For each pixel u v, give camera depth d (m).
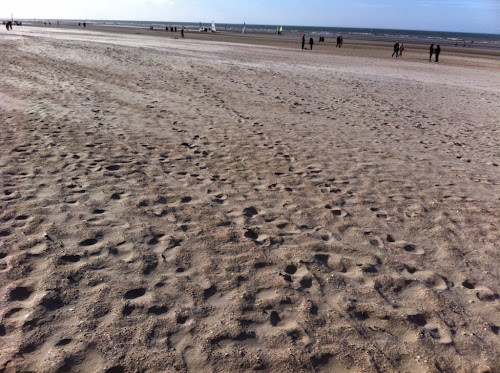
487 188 6.21
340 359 2.69
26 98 10.14
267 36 74.50
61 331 2.75
